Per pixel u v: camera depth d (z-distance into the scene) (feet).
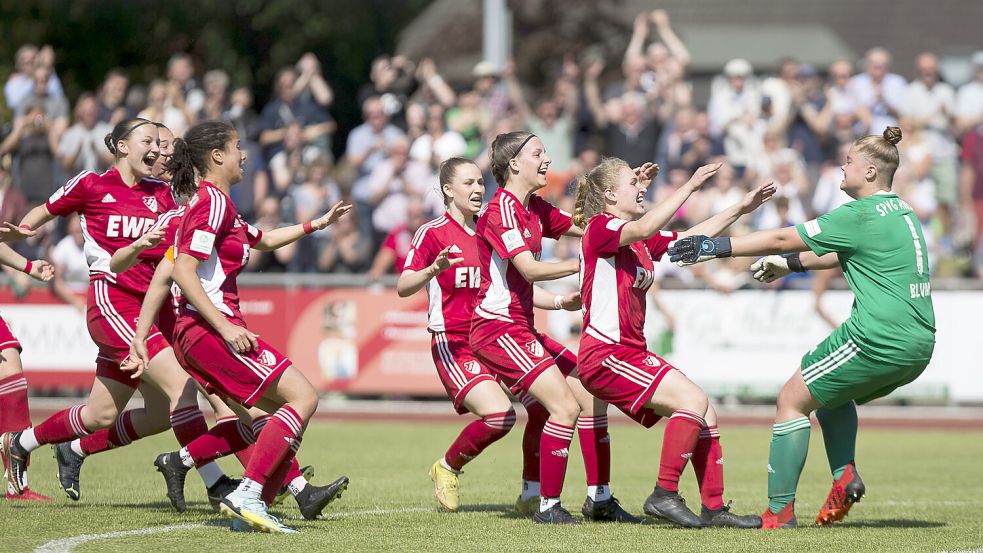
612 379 77.66
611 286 77.66
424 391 168.76
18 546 67.67
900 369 75.05
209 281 74.18
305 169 187.42
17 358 90.33
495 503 92.53
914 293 75.25
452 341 85.56
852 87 197.36
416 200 176.45
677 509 77.15
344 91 382.63
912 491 103.76
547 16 369.91
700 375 165.68
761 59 366.84
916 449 141.90
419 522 79.61
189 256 72.18
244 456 84.69
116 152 87.71
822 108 191.72
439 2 412.57
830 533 75.20
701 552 67.15
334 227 183.32
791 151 185.57
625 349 77.61
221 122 76.18
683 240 75.87
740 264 170.71
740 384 164.86
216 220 72.95
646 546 69.10
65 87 351.87
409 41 403.13
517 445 144.97
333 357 170.09
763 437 151.64
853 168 77.41
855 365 75.15
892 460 130.52
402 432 153.58
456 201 85.20
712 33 380.78
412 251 85.20
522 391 83.20
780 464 77.92
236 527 73.92
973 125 194.59
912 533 75.41
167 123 189.16
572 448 139.95
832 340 76.33
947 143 195.00
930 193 189.78
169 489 82.84
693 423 76.48
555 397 79.20
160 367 83.10
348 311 169.89
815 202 181.27
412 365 169.07
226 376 73.82
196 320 74.02
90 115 187.11
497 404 82.99
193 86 197.36
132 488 97.60
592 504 82.07
